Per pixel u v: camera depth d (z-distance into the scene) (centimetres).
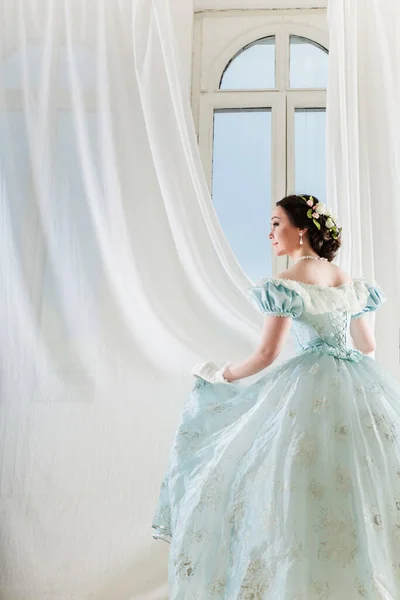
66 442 206
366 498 129
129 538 198
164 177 229
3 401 208
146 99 233
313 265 169
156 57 237
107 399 210
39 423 207
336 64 225
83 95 232
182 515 142
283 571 121
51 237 219
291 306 155
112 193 224
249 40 286
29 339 212
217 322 220
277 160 269
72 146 228
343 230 212
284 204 177
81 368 211
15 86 231
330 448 135
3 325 212
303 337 162
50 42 235
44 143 227
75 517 200
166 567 196
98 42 236
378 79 230
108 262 219
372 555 122
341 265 211
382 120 226
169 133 232
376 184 221
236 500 137
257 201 267
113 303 216
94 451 206
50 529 199
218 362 215
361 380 153
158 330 217
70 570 195
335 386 147
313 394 145
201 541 135
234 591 127
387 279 214
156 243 224
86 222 221
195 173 232
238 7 286
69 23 237
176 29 266
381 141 225
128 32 238
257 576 125
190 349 216
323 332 159
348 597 117
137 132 231
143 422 208
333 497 129
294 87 281
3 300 213
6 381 209
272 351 154
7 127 227
